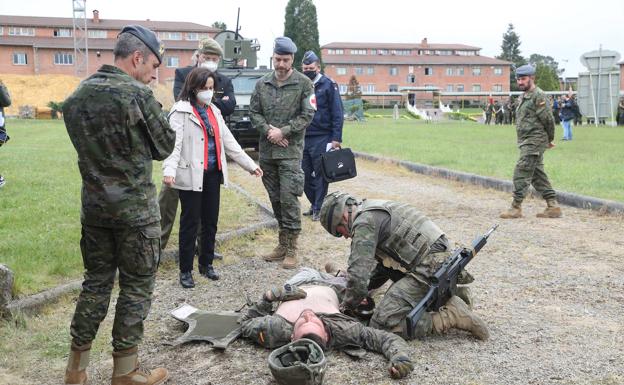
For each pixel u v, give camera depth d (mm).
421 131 29016
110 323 4625
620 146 19250
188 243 5477
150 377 3627
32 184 10344
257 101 6348
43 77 56938
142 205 3441
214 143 5547
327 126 8352
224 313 4645
